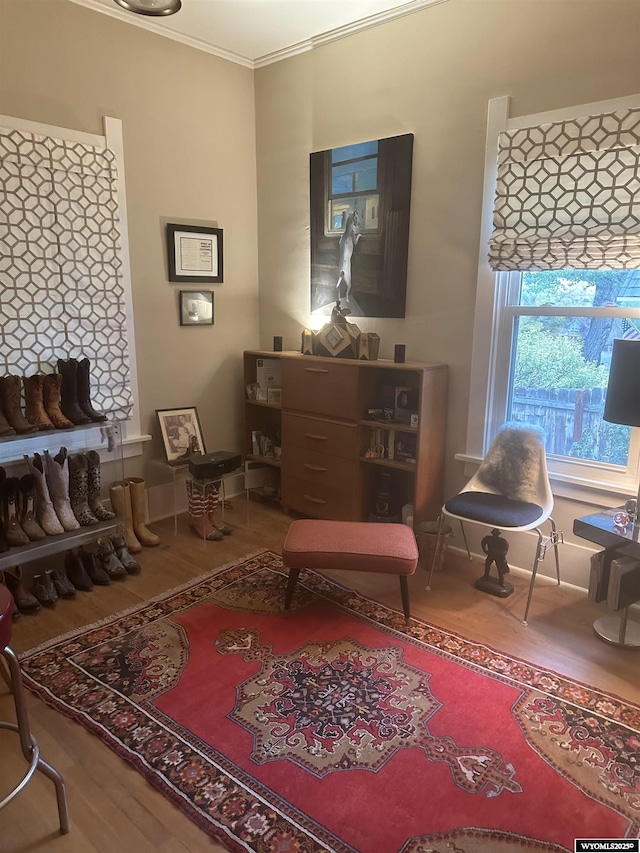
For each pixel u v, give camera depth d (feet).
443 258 10.24
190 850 5.04
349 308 11.77
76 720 6.52
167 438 11.89
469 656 7.65
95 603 8.95
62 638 8.03
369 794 5.55
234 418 13.56
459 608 8.86
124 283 10.93
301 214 12.39
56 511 9.51
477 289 9.84
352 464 11.01
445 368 10.30
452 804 5.45
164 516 12.37
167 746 6.14
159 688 7.03
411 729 6.38
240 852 4.99
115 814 5.38
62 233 9.82
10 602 4.84
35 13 9.20
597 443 9.24
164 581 9.64
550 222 8.73
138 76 10.67
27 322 9.59
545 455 9.42
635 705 6.75
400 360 10.53
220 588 9.41
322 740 6.22
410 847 5.02
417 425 10.05
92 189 10.11
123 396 11.10
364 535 8.53
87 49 9.89
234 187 12.71
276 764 5.90
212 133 12.07
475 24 9.23
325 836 5.12
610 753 6.06
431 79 9.90
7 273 9.25
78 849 5.06
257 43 11.60
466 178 9.74
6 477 9.20
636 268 8.09
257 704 6.77
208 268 12.38
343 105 11.23
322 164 11.67
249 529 11.80
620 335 8.75
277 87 12.28
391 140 10.52
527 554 10.00
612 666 7.47
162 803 5.49
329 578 9.77
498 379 10.03
